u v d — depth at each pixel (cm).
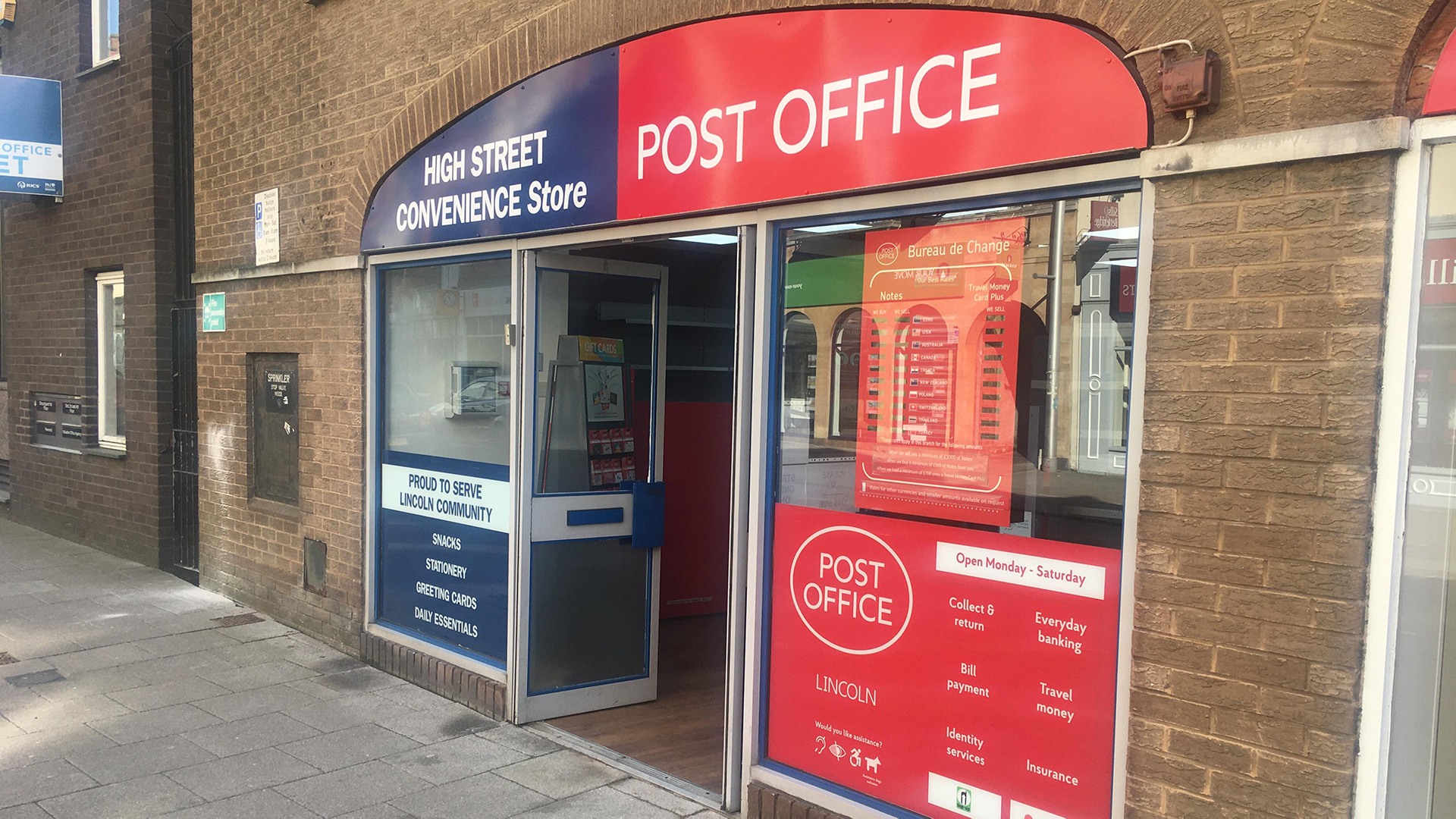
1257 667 256
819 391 372
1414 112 238
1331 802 245
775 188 374
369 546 597
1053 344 305
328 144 615
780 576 385
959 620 329
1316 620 247
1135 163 281
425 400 571
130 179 857
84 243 927
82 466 947
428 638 563
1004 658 316
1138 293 280
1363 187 241
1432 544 246
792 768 380
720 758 460
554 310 509
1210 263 264
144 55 830
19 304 1039
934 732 335
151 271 833
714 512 732
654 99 420
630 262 538
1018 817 313
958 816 328
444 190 535
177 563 842
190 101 821
